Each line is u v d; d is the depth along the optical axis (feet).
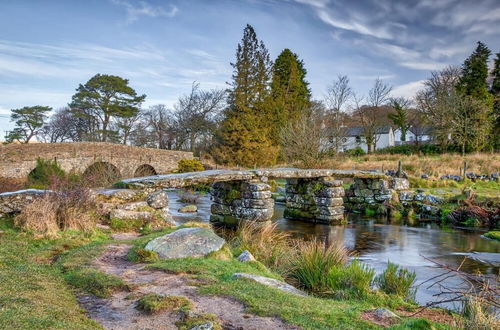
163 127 171.63
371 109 150.82
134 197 34.68
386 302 18.74
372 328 12.94
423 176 67.26
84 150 101.96
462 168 73.20
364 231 46.19
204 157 137.69
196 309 13.87
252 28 124.06
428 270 28.94
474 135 106.01
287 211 56.34
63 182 31.94
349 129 162.91
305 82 156.15
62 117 187.83
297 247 31.27
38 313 12.20
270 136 121.08
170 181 38.47
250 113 119.75
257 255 26.63
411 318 15.05
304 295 17.44
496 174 65.98
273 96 134.00
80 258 20.57
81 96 156.76
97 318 13.05
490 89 131.85
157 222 32.83
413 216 55.47
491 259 32.53
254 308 13.97
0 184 60.95
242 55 122.83
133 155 111.04
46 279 16.79
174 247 22.17
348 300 18.81
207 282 17.01
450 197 54.95
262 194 44.45
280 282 18.63
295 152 86.94
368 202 61.36
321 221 51.65
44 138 184.34
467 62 129.39
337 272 21.94
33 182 56.39
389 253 34.96
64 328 11.23
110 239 27.35
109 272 18.45
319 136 84.84
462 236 42.93
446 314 17.26
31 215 25.99
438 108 123.13
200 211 57.72
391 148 132.67
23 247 22.17
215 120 162.20
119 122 169.58
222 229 43.45
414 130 185.26
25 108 169.58
